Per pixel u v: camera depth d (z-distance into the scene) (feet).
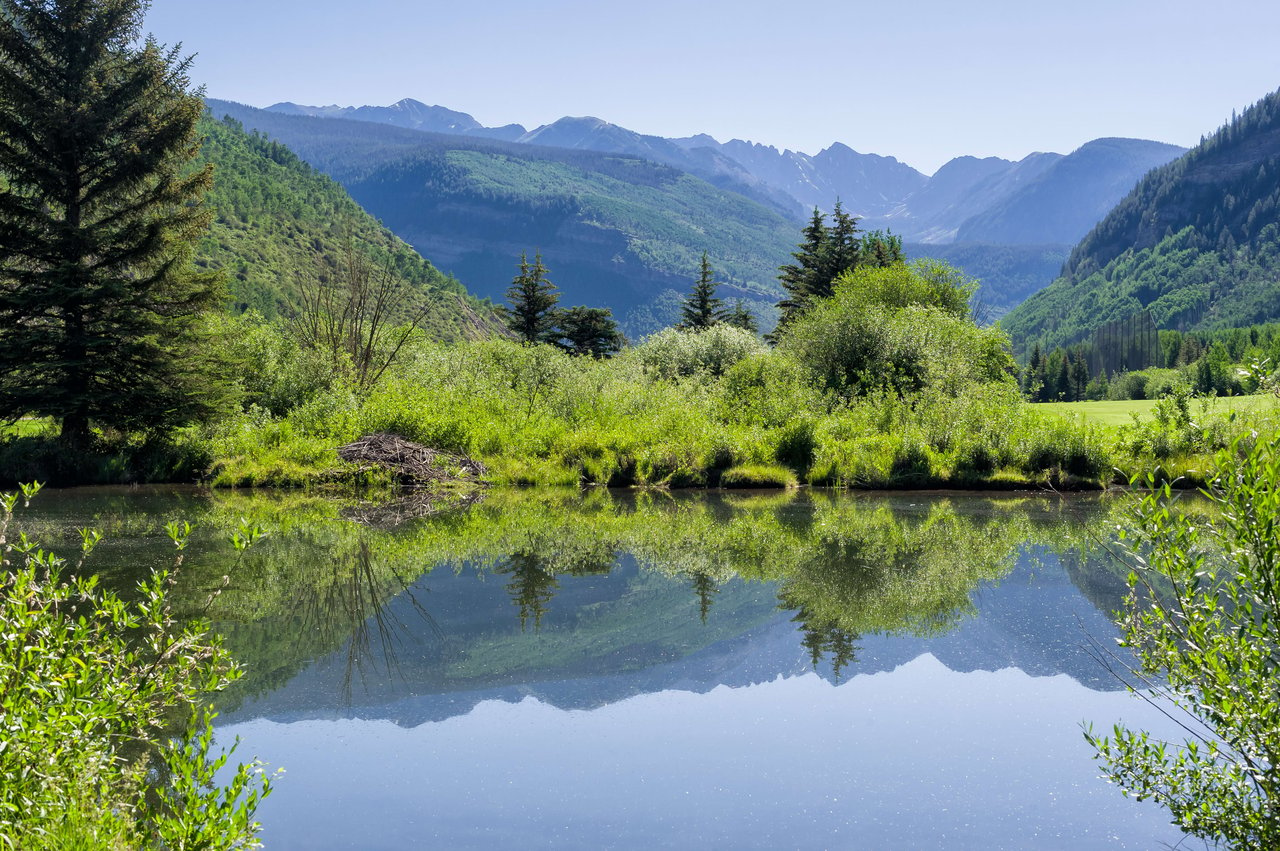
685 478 68.69
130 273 73.00
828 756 20.43
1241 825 14.05
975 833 16.56
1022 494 63.16
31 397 65.16
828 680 25.62
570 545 45.01
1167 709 23.06
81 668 13.57
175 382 69.36
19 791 11.71
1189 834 15.65
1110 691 24.52
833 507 57.67
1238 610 14.34
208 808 11.86
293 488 65.77
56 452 66.54
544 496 63.62
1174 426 65.21
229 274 72.28
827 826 16.98
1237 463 14.44
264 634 29.53
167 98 71.51
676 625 30.91
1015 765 19.80
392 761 19.97
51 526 47.39
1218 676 14.03
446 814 17.33
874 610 32.78
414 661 26.96
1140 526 15.55
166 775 18.10
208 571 37.73
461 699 23.90
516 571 39.17
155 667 15.03
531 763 19.93
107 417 68.54
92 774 13.11
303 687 24.76
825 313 97.14
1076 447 66.13
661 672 26.22
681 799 18.08
